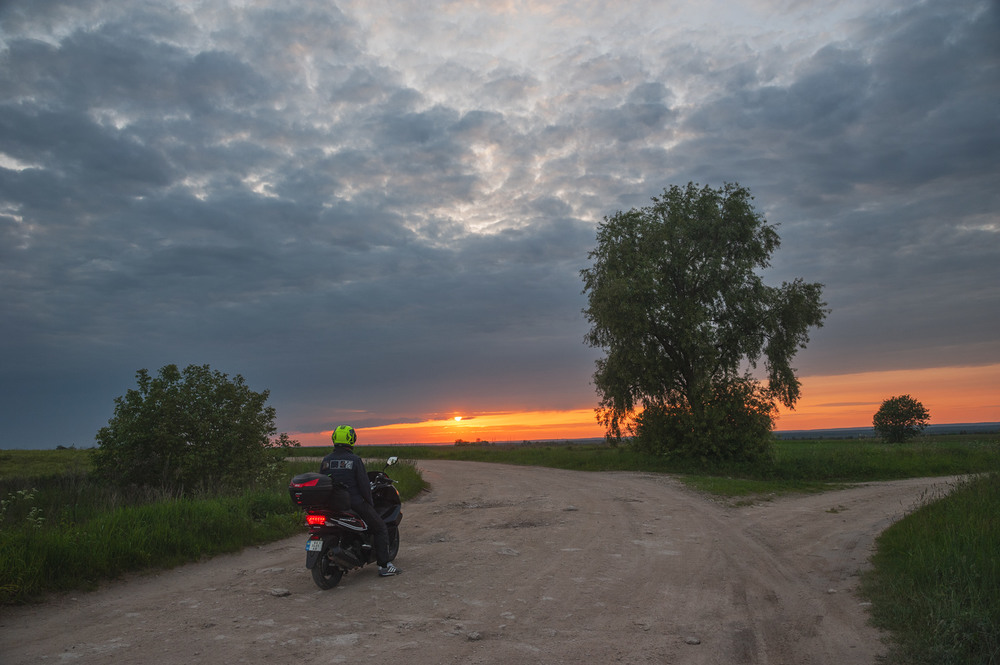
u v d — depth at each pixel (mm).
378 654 4867
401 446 58750
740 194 30797
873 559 8836
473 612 6137
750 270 30000
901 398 73562
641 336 30375
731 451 29266
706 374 29625
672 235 30531
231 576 7832
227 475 16031
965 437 71438
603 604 6480
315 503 7035
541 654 4930
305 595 6828
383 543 7746
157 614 6047
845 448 33969
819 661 4867
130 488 14938
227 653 4871
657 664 4766
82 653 4883
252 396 17266
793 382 30266
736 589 7203
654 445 30844
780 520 13156
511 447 54750
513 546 9773
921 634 5184
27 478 15953
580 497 16688
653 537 10625
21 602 6363
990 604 5359
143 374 16172
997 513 9289
